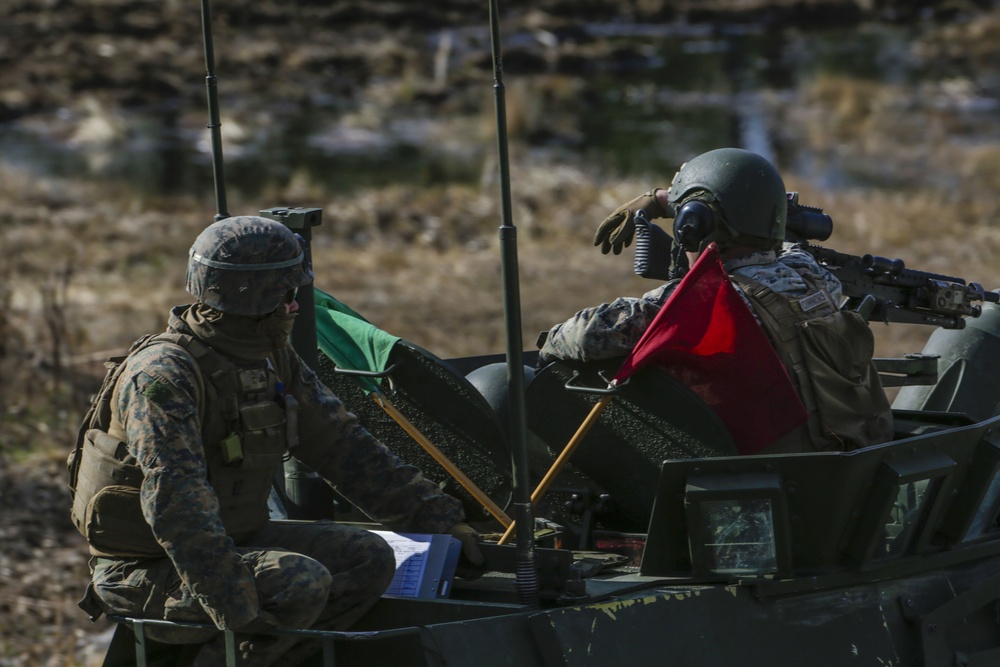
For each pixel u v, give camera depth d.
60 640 17.50
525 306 35.03
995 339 14.77
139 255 40.75
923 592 10.67
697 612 9.46
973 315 13.91
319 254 41.41
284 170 58.09
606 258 41.53
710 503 9.60
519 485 9.24
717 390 10.38
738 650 9.53
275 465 9.62
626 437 10.84
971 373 14.71
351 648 9.20
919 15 109.00
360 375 11.19
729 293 10.11
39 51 79.94
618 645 9.05
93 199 49.44
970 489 10.80
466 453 11.57
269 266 9.19
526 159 59.91
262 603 8.88
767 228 10.85
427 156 62.19
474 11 98.50
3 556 20.02
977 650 11.05
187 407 8.92
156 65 79.25
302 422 10.05
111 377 9.32
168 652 9.78
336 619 9.42
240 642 9.10
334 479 10.24
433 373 11.30
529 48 88.44
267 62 82.88
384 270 39.81
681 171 11.18
